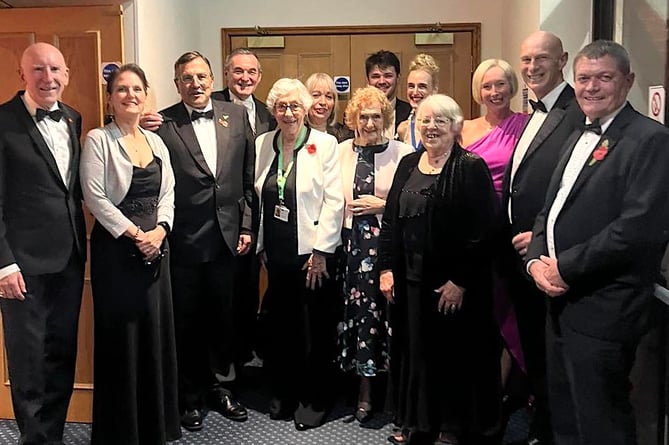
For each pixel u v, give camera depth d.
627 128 2.20
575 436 2.43
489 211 2.76
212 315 3.35
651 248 2.14
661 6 2.61
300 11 4.66
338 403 3.57
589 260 2.18
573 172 2.36
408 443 3.03
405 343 2.92
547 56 2.84
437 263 2.79
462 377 2.85
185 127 3.16
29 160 2.68
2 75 3.27
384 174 3.20
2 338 3.33
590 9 3.35
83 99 3.28
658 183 2.09
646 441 2.37
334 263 3.26
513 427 3.27
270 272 3.29
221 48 4.72
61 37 3.26
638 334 2.21
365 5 4.63
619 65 2.21
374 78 3.82
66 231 2.78
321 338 3.27
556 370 2.45
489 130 3.23
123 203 2.82
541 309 2.82
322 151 3.23
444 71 4.64
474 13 4.58
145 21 3.44
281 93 3.19
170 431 3.03
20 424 2.83
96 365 2.86
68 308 2.86
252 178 3.36
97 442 2.87
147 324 2.86
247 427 3.29
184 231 3.15
